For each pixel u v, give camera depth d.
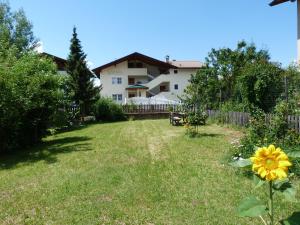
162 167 9.50
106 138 17.48
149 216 5.85
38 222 5.90
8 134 15.16
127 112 36.47
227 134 15.74
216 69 35.19
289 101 14.58
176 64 56.47
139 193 7.12
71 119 28.45
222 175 8.12
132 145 14.38
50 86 17.34
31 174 9.87
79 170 9.79
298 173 7.16
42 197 7.30
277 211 5.63
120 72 53.88
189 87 24.31
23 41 42.19
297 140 9.63
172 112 24.19
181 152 11.77
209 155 10.80
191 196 6.73
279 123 10.35
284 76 16.80
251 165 3.23
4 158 13.68
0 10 42.25
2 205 6.94
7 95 14.30
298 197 6.16
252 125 11.04
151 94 54.66
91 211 6.23
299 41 19.22
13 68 15.74
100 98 34.69
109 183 8.05
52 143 17.19
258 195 6.47
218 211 5.86
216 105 25.31
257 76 17.64
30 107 15.73
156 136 17.12
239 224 5.28
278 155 3.00
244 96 18.45
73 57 33.44
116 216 5.94
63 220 5.90
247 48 36.25
